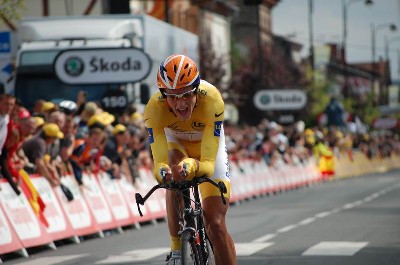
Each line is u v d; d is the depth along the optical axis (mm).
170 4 92938
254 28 160875
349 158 88938
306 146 70250
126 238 27000
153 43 41500
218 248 14727
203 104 14883
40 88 39500
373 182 68250
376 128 153625
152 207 33406
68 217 26578
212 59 87562
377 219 30688
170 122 14984
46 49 39281
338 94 178000
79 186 27984
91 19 40031
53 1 64812
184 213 14305
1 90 37094
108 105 38344
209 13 122062
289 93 82500
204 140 14891
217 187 14695
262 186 52500
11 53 37094
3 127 23422
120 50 37312
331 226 28453
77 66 37219
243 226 29328
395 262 19828
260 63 88062
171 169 14148
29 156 26234
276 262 20047
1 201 23328
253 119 98000
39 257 22953
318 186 63875
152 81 41375
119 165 31906
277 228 28281
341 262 19875
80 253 23297
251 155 52750
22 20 40219
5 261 22438
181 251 13867
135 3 86875
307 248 22547
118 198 30547
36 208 24875
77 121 34438
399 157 132250
